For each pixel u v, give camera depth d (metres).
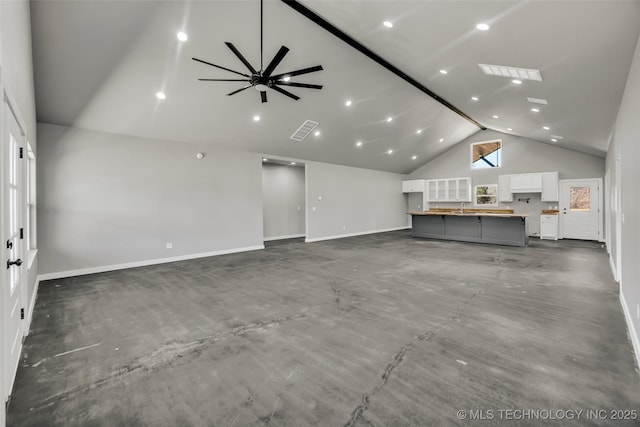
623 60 2.64
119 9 3.11
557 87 3.77
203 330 2.72
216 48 3.93
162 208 5.89
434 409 1.63
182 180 6.19
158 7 3.21
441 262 5.60
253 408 1.67
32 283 3.47
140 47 3.67
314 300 3.52
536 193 9.26
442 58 3.89
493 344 2.37
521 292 3.71
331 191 9.52
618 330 2.59
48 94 4.07
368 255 6.46
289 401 1.72
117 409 1.68
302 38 4.09
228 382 1.92
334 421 1.55
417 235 9.40
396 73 5.16
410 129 8.19
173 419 1.59
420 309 3.18
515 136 9.64
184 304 3.43
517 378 1.91
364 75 5.26
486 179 10.28
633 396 1.71
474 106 6.48
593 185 8.28
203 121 5.64
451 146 10.95
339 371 2.03
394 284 4.16
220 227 6.79
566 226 8.71
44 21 3.04
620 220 3.75
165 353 2.31
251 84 3.64
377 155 9.64
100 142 5.16
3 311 1.59
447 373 1.98
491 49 3.20
